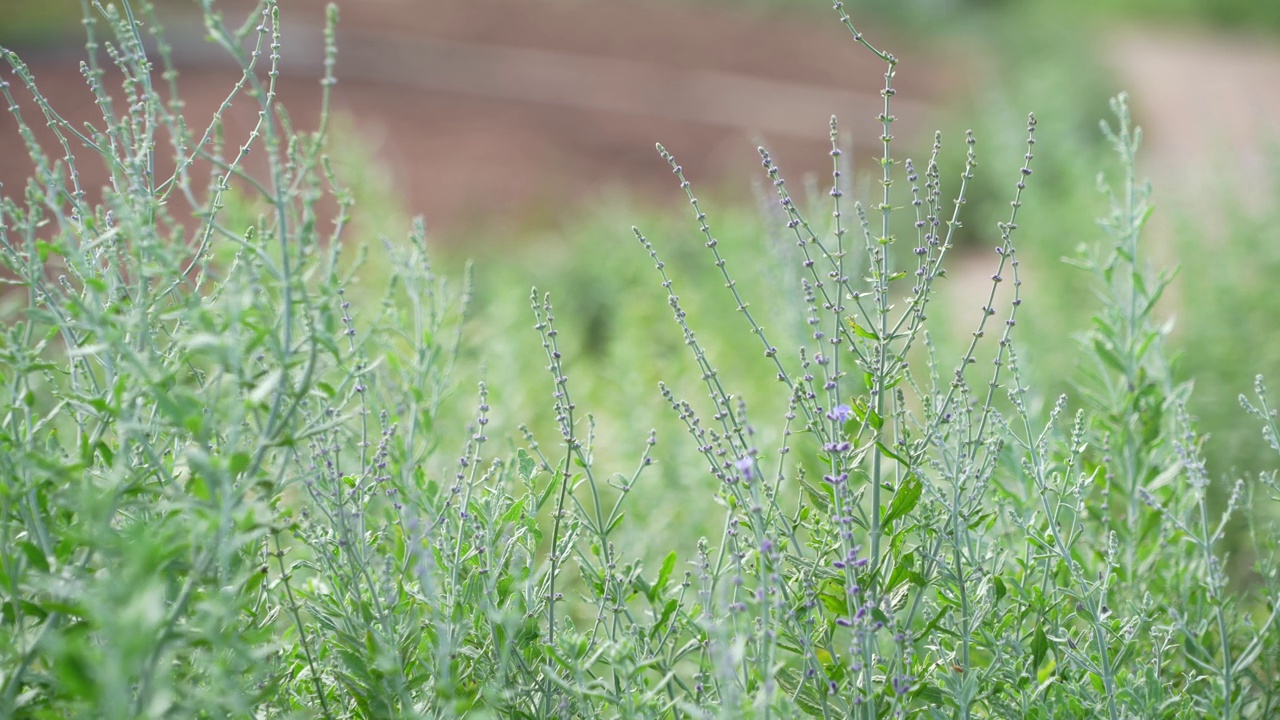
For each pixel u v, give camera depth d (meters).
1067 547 2.21
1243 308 4.49
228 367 1.62
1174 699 2.08
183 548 1.58
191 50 12.27
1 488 1.74
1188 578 2.56
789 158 12.35
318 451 2.18
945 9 21.03
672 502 3.76
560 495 2.17
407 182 10.49
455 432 3.89
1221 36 19.95
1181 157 10.30
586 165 11.72
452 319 3.88
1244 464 3.75
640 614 2.77
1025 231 6.79
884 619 1.93
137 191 1.93
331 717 1.97
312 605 2.12
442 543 2.22
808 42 18.50
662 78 15.34
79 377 2.24
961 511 2.14
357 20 15.30
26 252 2.15
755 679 1.97
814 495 2.14
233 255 1.96
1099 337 3.07
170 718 1.56
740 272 5.67
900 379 2.22
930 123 13.55
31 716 1.67
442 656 1.83
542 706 2.10
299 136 2.16
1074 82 12.84
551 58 15.55
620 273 6.61
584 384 4.76
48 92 10.29
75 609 1.58
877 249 2.33
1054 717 2.04
